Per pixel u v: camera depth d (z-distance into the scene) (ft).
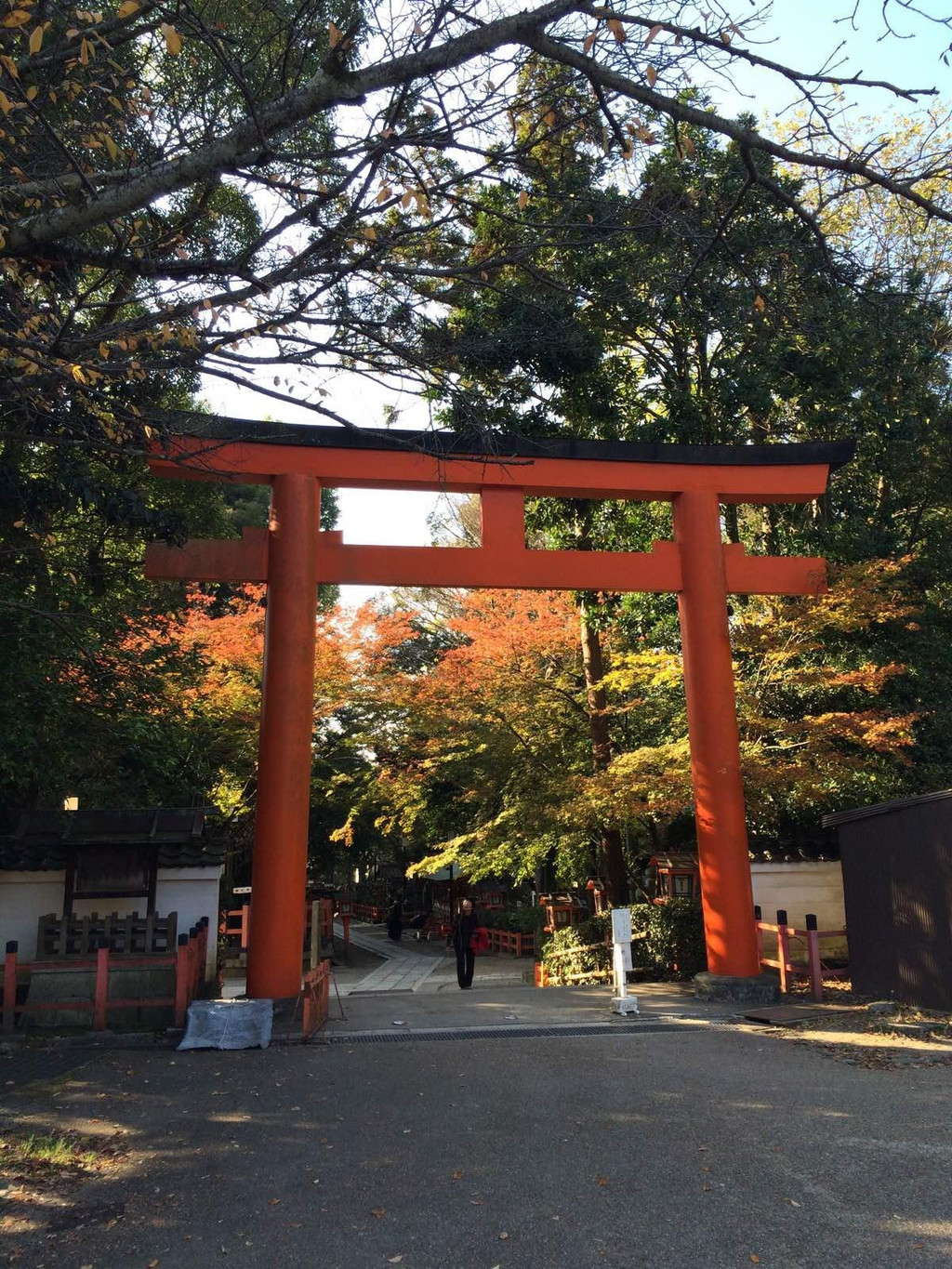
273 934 32.60
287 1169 17.06
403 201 16.48
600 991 41.16
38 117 14.85
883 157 54.19
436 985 54.90
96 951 32.07
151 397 25.13
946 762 46.85
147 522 28.66
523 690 56.24
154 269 17.28
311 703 35.04
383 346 19.31
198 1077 24.41
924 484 53.36
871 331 43.80
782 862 46.32
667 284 25.70
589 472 39.11
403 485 37.60
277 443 35.86
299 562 35.29
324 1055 27.25
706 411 49.90
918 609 45.83
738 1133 18.81
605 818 46.93
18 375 19.24
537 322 30.63
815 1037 28.94
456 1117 20.27
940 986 31.83
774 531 55.83
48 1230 14.44
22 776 33.96
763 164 38.14
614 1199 15.35
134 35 17.56
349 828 69.10
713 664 38.78
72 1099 21.97
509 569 37.93
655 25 14.39
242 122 17.53
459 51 14.52
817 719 42.47
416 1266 13.05
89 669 32.89
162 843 35.96
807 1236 13.78
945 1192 15.35
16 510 29.22
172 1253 13.60
